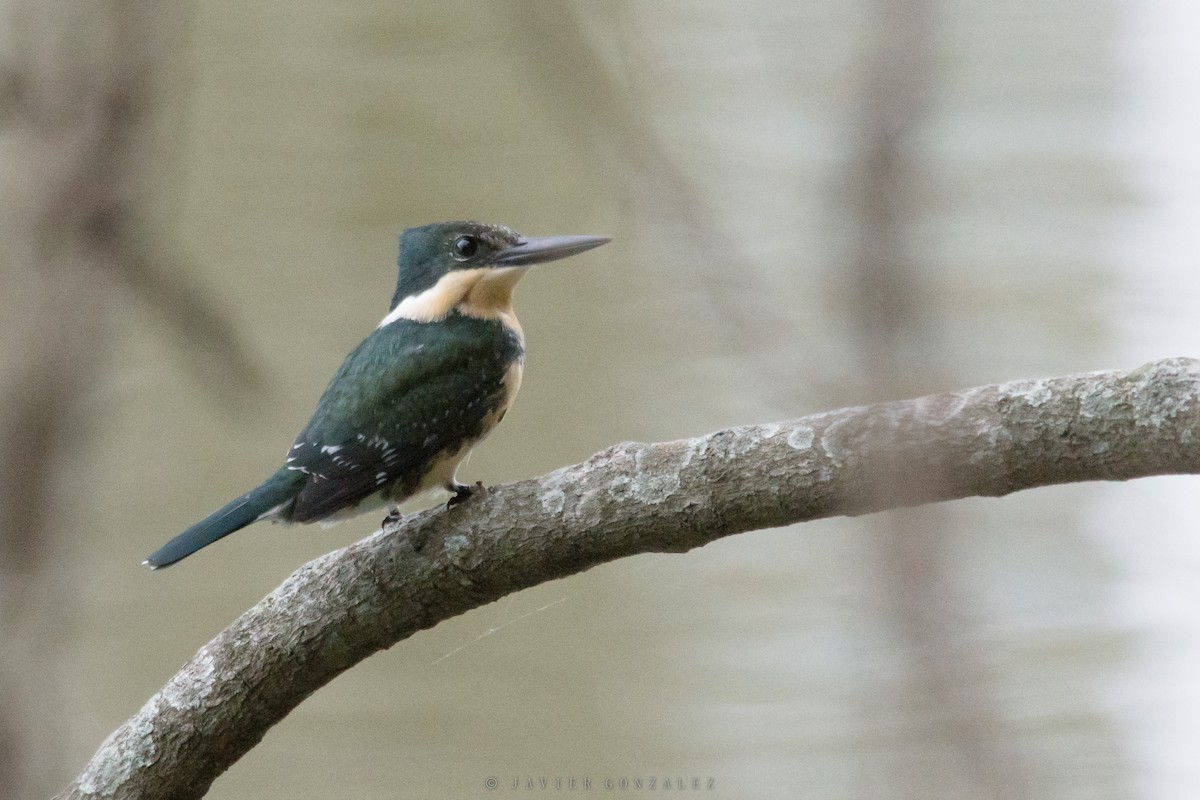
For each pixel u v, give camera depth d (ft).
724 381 40.63
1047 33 45.09
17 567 37.73
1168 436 16.83
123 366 41.47
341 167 44.68
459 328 27.20
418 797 37.52
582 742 38.22
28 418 37.81
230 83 44.70
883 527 11.51
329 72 44.96
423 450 26.25
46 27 37.76
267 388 41.45
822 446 18.74
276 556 40.29
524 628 39.45
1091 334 43.47
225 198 44.27
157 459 41.09
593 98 21.71
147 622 39.52
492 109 44.01
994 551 40.04
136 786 21.81
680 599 39.58
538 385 41.75
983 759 11.18
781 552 39.40
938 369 14.16
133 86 38.01
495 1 43.39
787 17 39.91
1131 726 37.04
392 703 38.42
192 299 39.55
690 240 19.35
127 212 38.47
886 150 12.02
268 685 21.77
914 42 11.84
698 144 40.14
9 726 36.76
